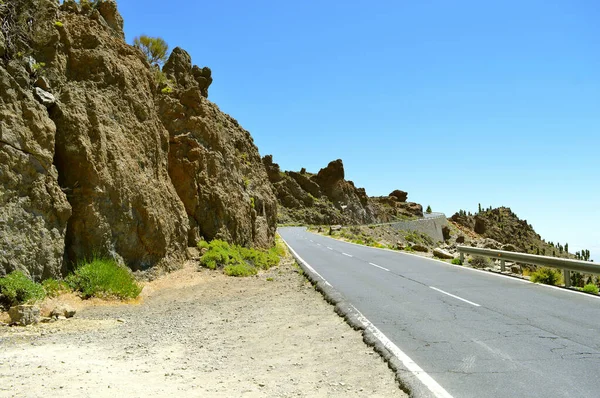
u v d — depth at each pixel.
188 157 20.52
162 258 15.97
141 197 15.05
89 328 8.96
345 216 119.38
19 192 10.74
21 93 11.38
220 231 21.17
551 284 14.39
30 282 10.16
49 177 11.67
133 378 5.76
